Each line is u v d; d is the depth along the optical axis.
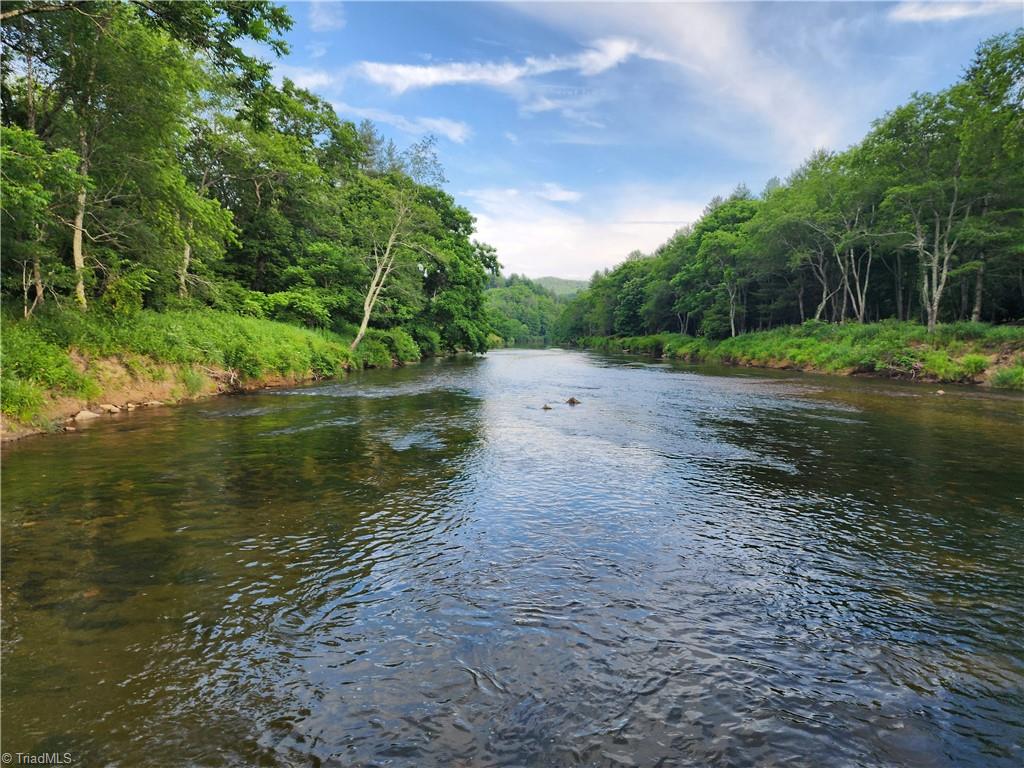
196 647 3.36
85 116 14.52
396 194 31.45
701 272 55.69
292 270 28.38
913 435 10.86
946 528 5.67
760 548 5.10
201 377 15.48
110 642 3.38
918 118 28.95
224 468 7.70
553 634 3.57
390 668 3.18
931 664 3.32
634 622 3.75
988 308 35.03
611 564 4.70
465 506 6.24
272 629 3.59
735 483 7.34
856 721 2.81
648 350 66.62
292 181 28.31
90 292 15.82
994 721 2.83
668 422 12.41
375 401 15.55
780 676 3.18
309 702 2.87
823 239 40.31
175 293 20.31
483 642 3.47
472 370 30.12
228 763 2.45
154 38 14.80
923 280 30.97
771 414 13.75
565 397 17.28
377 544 5.08
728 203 64.06
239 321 20.14
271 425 11.20
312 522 5.62
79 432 10.01
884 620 3.83
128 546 4.91
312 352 22.45
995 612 3.96
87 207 15.22
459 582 4.32
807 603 4.06
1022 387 20.30
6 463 7.68
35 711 2.73
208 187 25.83
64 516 5.63
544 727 2.71
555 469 8.01
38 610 3.75
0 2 11.07
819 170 40.00
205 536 5.18
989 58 22.30
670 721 2.78
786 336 39.97
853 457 8.91
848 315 48.25
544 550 4.99
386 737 2.63
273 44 13.02
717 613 3.89
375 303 32.78
